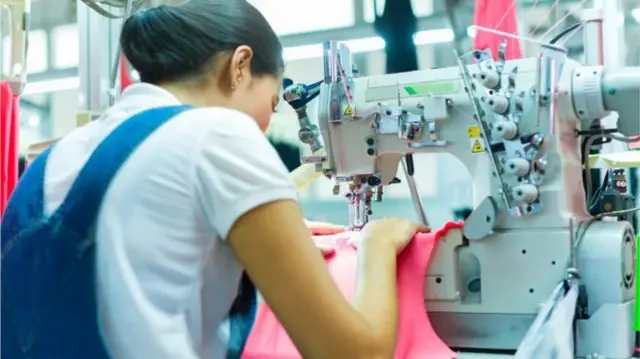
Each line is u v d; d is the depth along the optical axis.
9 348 0.81
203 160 0.76
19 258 0.81
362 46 2.82
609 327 1.07
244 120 0.81
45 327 0.77
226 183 0.75
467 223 1.16
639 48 2.20
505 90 1.15
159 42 0.88
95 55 2.66
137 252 0.75
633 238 1.17
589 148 1.29
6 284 0.83
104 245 0.76
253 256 0.74
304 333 0.73
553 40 1.39
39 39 3.36
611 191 1.30
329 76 1.32
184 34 0.87
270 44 0.92
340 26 2.85
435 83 1.24
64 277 0.77
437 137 1.24
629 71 1.11
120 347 0.75
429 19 2.72
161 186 0.76
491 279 1.16
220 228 0.76
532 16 2.30
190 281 0.77
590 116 1.15
